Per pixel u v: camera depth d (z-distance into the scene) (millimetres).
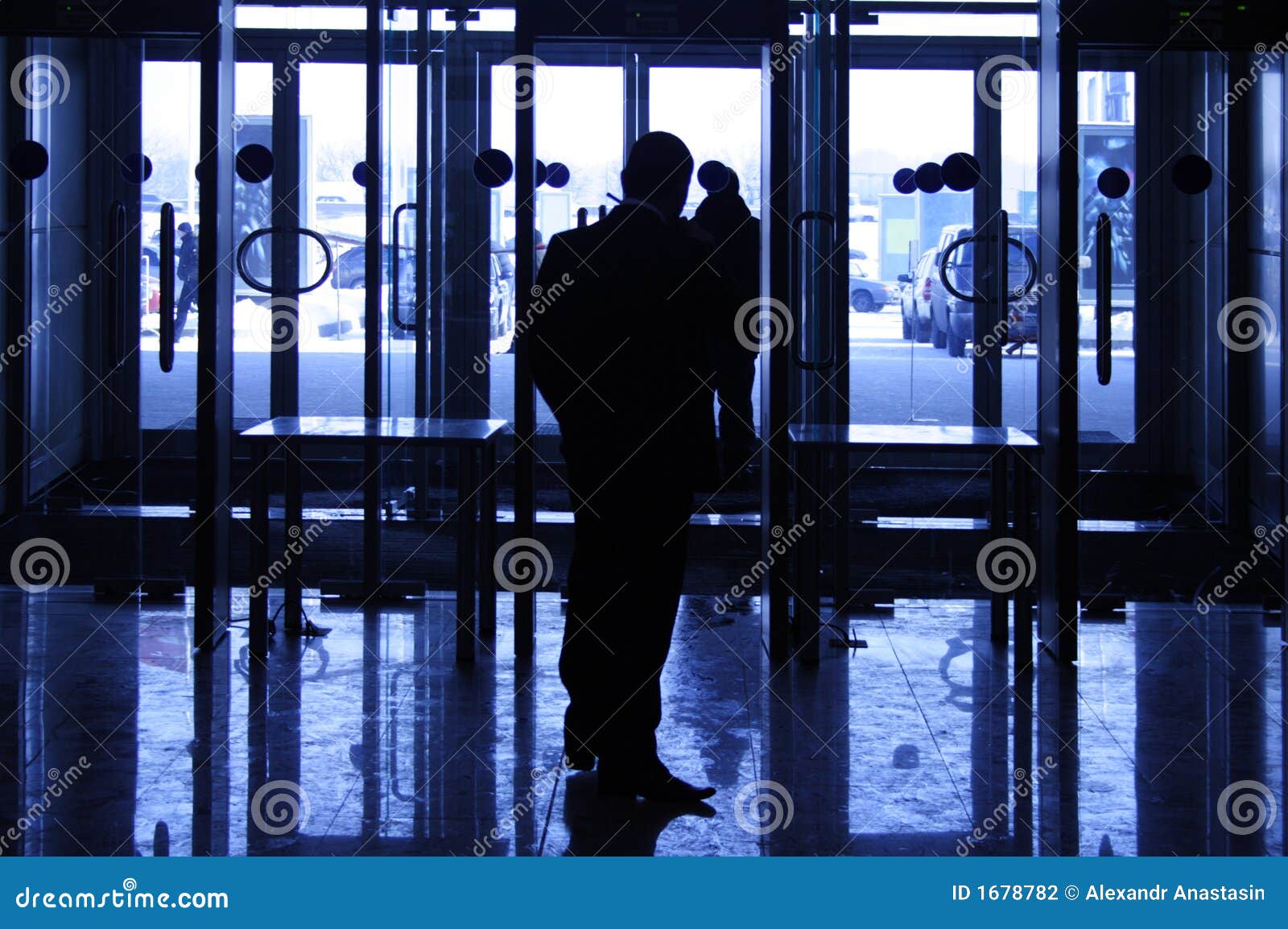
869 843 3717
